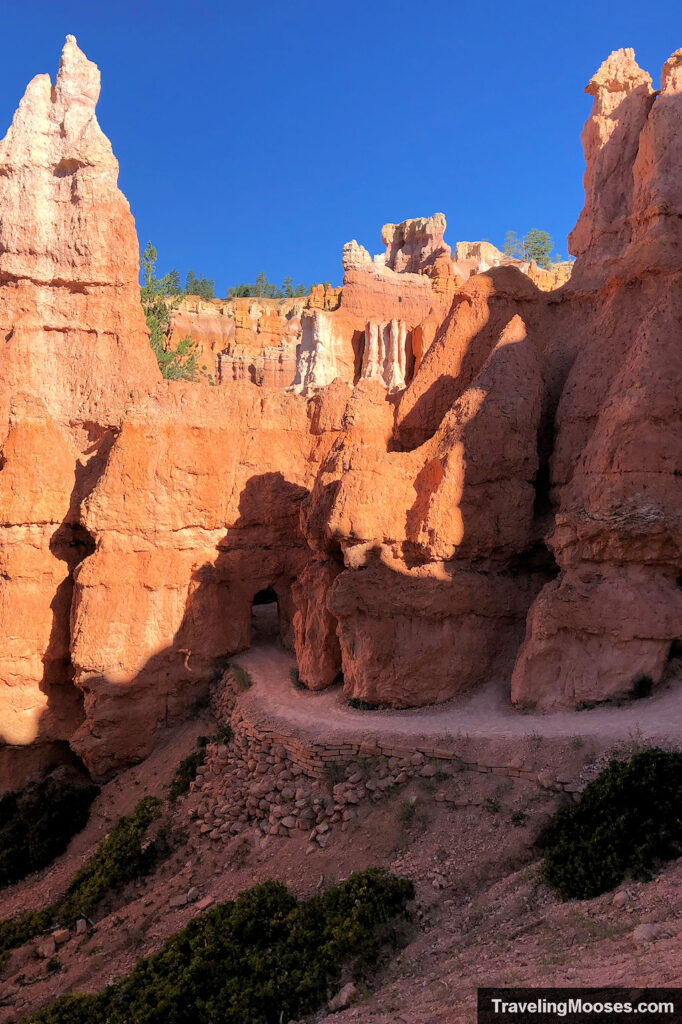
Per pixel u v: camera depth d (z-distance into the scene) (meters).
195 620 26.47
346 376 69.62
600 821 14.70
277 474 28.52
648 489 19.62
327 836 18.11
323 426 29.83
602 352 23.00
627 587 19.23
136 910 19.03
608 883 13.34
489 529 22.00
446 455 21.66
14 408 25.70
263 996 13.76
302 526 25.17
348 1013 12.56
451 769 17.94
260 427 28.84
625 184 26.62
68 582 26.28
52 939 19.23
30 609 25.48
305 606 24.67
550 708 19.41
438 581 21.23
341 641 22.38
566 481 22.62
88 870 21.38
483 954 12.71
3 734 25.11
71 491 26.45
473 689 21.39
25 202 30.81
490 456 22.00
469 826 16.59
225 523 27.42
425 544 21.44
